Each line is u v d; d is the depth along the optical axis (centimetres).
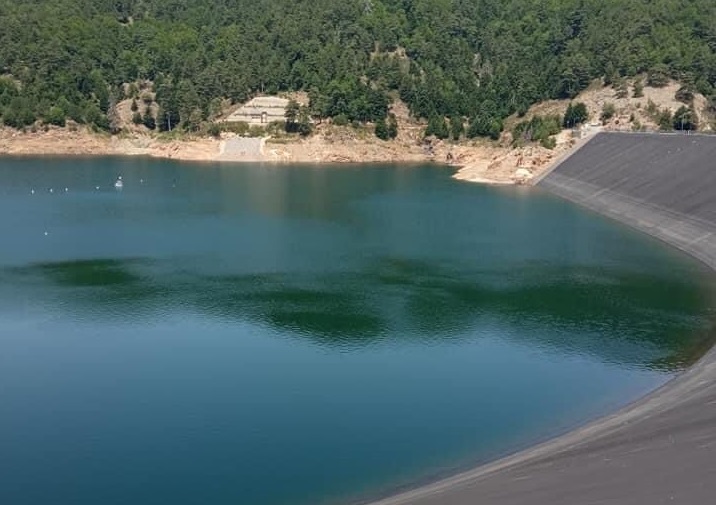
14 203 18275
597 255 13362
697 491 5194
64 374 8238
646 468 5638
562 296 10969
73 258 13012
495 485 5669
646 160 18412
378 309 10412
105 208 17825
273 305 10550
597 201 18338
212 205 18462
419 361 8606
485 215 17338
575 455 6100
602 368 8369
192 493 5872
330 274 12150
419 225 16125
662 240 14488
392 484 5988
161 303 10625
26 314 10138
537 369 8362
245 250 13725
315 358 8688
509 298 10875
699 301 10700
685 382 7750
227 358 8688
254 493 5875
